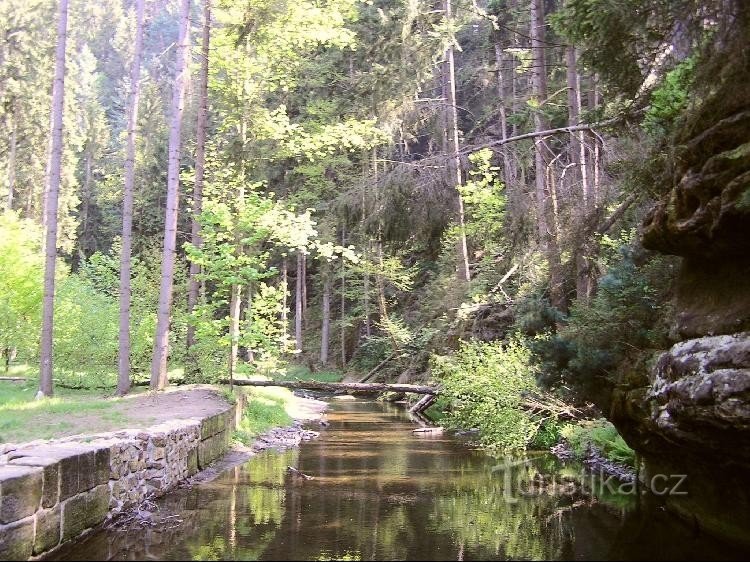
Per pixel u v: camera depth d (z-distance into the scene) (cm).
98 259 1900
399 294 2884
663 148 664
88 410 984
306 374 2936
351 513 659
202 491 761
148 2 1506
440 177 1266
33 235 1988
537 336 1178
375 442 1223
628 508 690
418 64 1619
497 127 2425
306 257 2894
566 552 529
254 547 532
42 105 2905
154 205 3400
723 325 529
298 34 1562
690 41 575
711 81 552
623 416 712
